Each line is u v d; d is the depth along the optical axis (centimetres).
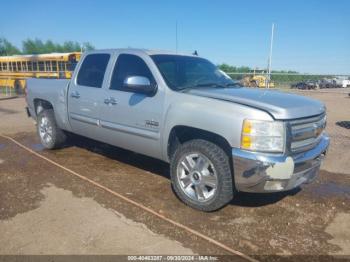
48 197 421
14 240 324
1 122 966
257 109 348
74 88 555
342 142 766
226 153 373
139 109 446
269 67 2116
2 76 2498
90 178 491
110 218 369
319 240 335
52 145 628
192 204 393
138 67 468
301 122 359
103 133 513
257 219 376
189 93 409
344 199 437
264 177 341
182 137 430
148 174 514
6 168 530
